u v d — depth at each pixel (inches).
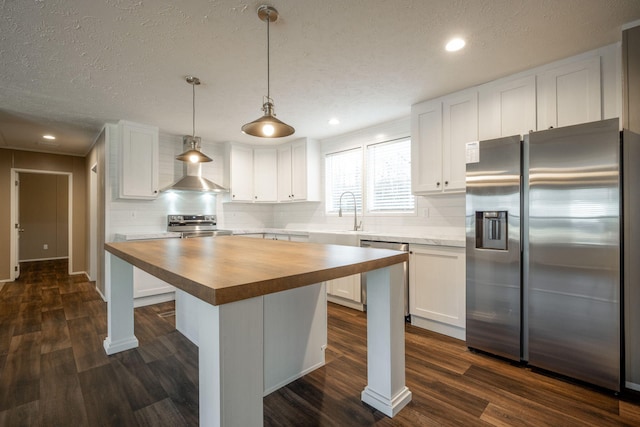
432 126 116.6
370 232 142.9
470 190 93.7
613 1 63.9
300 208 191.5
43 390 73.9
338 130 159.8
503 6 65.7
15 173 193.0
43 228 276.2
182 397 71.3
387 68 93.4
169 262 55.7
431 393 71.6
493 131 100.9
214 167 183.8
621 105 77.4
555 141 77.5
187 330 104.7
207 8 65.6
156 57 85.6
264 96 112.7
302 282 45.2
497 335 88.4
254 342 41.3
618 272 69.7
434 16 69.1
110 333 93.9
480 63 90.4
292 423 62.0
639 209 69.7
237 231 167.5
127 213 153.0
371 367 67.7
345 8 66.2
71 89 105.7
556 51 83.8
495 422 61.5
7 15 66.3
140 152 146.1
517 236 84.4
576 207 74.6
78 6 64.0
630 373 71.1
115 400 70.1
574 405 66.7
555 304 77.9
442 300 104.5
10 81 98.8
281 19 69.7
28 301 147.2
